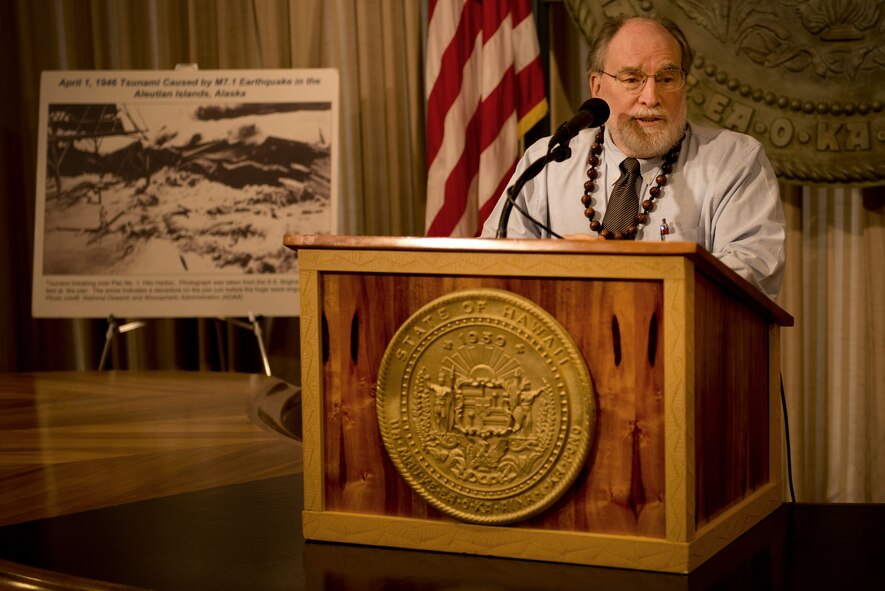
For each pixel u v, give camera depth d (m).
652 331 1.07
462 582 1.06
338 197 4.62
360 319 1.20
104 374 3.48
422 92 4.48
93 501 1.55
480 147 4.19
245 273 4.19
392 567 1.12
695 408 1.10
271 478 1.68
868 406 4.10
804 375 4.17
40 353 4.82
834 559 1.14
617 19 2.08
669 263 1.05
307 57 4.52
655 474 1.08
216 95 4.25
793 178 3.96
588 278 1.09
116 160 4.25
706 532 1.12
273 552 1.20
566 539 1.11
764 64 3.96
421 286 1.17
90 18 4.70
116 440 2.14
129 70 4.33
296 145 4.19
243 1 4.58
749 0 3.95
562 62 4.32
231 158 4.21
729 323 1.22
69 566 1.17
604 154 2.17
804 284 4.16
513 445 1.12
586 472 1.11
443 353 1.14
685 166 2.10
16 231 4.77
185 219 4.22
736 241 2.00
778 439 1.44
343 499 1.22
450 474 1.15
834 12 3.88
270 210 4.19
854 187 3.93
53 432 2.27
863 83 3.88
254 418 2.43
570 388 1.09
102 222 4.24
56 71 4.32
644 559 1.08
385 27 4.46
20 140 4.74
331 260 1.20
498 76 4.13
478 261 1.13
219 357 4.75
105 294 4.23
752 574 1.08
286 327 4.73
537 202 2.23
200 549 1.23
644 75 2.00
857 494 4.13
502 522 1.13
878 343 4.02
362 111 4.53
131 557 1.20
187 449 2.01
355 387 1.21
